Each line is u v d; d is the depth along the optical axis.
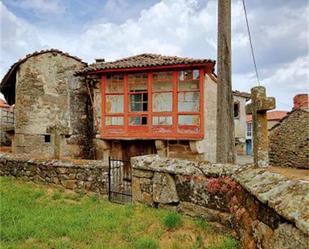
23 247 4.07
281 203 2.57
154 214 5.18
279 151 19.53
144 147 14.77
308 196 2.39
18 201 6.57
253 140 4.31
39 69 16.03
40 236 4.43
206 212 4.71
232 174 4.35
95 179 7.74
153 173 5.68
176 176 5.27
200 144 12.98
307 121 18.09
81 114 16.89
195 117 13.00
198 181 4.87
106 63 15.25
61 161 8.58
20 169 9.62
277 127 19.73
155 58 14.77
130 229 4.63
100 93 14.84
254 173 3.76
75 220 5.09
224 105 8.38
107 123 14.43
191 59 12.84
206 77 13.73
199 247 3.90
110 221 5.00
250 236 3.41
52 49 16.22
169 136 13.27
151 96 13.59
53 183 8.52
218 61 8.52
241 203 3.81
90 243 4.20
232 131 8.41
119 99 14.70
